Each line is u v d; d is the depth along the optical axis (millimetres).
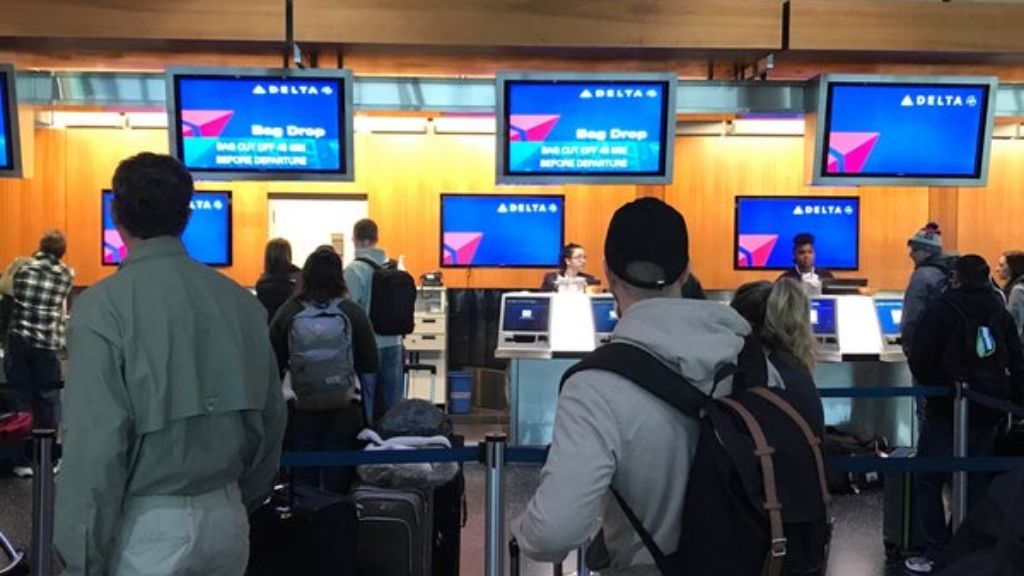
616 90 5504
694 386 1717
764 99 5926
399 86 6199
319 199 9469
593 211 9555
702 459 1660
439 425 4176
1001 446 4777
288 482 3475
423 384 8859
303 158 5469
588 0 5375
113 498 1910
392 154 9484
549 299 6922
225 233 9336
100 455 1892
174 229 2117
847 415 6914
